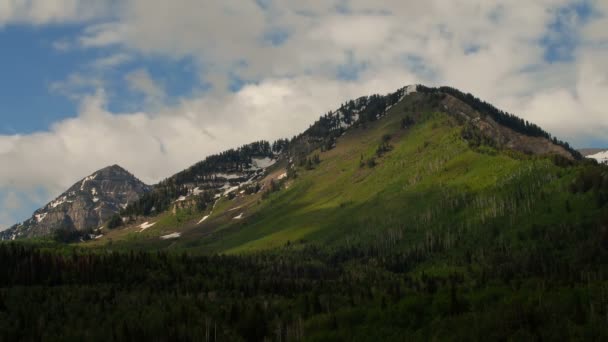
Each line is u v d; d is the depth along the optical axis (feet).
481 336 599.16
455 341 604.90
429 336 628.69
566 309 627.46
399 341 629.10
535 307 630.33
